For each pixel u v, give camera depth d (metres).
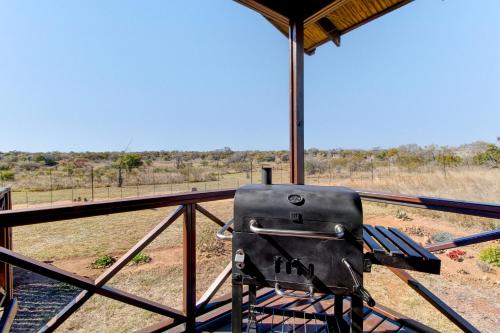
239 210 1.14
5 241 2.50
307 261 1.07
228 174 20.03
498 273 4.19
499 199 8.16
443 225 6.86
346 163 19.95
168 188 14.06
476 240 1.58
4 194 3.00
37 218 1.14
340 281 1.05
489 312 3.05
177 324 1.66
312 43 3.21
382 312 1.86
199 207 1.80
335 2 2.07
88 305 3.46
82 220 8.14
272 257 1.11
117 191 13.01
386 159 20.52
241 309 1.17
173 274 4.41
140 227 7.29
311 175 16.88
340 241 1.04
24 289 3.84
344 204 1.04
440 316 2.91
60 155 27.02
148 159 26.33
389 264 1.09
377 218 7.71
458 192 9.27
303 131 2.31
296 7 2.28
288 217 1.08
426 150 20.47
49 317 3.07
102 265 4.69
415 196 1.86
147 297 3.62
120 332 2.85
